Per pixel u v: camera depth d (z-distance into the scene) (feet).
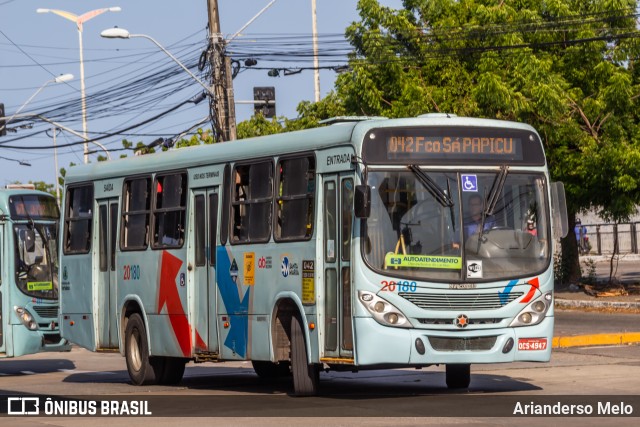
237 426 52.37
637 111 145.18
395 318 59.16
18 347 94.32
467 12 151.33
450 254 59.93
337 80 163.22
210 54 130.82
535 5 147.84
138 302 78.89
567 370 76.69
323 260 62.69
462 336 59.67
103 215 83.66
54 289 96.94
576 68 145.79
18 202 96.22
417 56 148.66
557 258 162.50
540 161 62.64
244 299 68.80
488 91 138.10
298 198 64.80
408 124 60.90
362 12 149.07
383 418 53.62
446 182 60.64
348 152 61.11
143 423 55.42
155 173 78.02
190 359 78.38
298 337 64.75
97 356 119.55
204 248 72.95
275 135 67.92
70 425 56.08
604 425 50.21
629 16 139.74
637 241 221.87
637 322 116.06
